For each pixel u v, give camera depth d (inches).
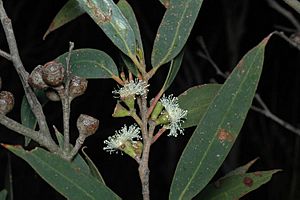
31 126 17.5
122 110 15.6
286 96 56.0
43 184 50.6
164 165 57.6
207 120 15.1
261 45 14.8
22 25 53.0
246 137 56.2
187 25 16.2
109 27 16.0
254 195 54.8
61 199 18.0
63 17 18.8
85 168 16.5
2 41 48.4
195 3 16.3
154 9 52.6
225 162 47.9
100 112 55.0
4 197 18.2
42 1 53.3
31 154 14.1
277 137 55.1
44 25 53.4
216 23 53.6
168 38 16.2
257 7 53.3
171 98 16.6
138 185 59.0
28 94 15.7
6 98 15.4
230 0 47.7
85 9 16.0
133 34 16.0
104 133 55.0
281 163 55.2
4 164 49.9
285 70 55.9
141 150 15.5
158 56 16.1
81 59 17.1
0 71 50.7
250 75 14.9
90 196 14.7
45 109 50.8
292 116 55.8
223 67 53.1
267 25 53.8
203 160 15.2
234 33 48.1
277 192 54.1
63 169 14.5
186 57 50.9
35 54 53.2
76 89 15.8
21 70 15.8
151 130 15.6
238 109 15.0
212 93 17.2
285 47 55.1
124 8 16.8
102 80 54.7
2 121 15.3
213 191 17.1
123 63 17.1
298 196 45.9
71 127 51.4
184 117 17.0
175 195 15.4
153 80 50.7
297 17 45.6
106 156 57.1
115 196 14.9
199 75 50.6
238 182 17.1
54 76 15.3
